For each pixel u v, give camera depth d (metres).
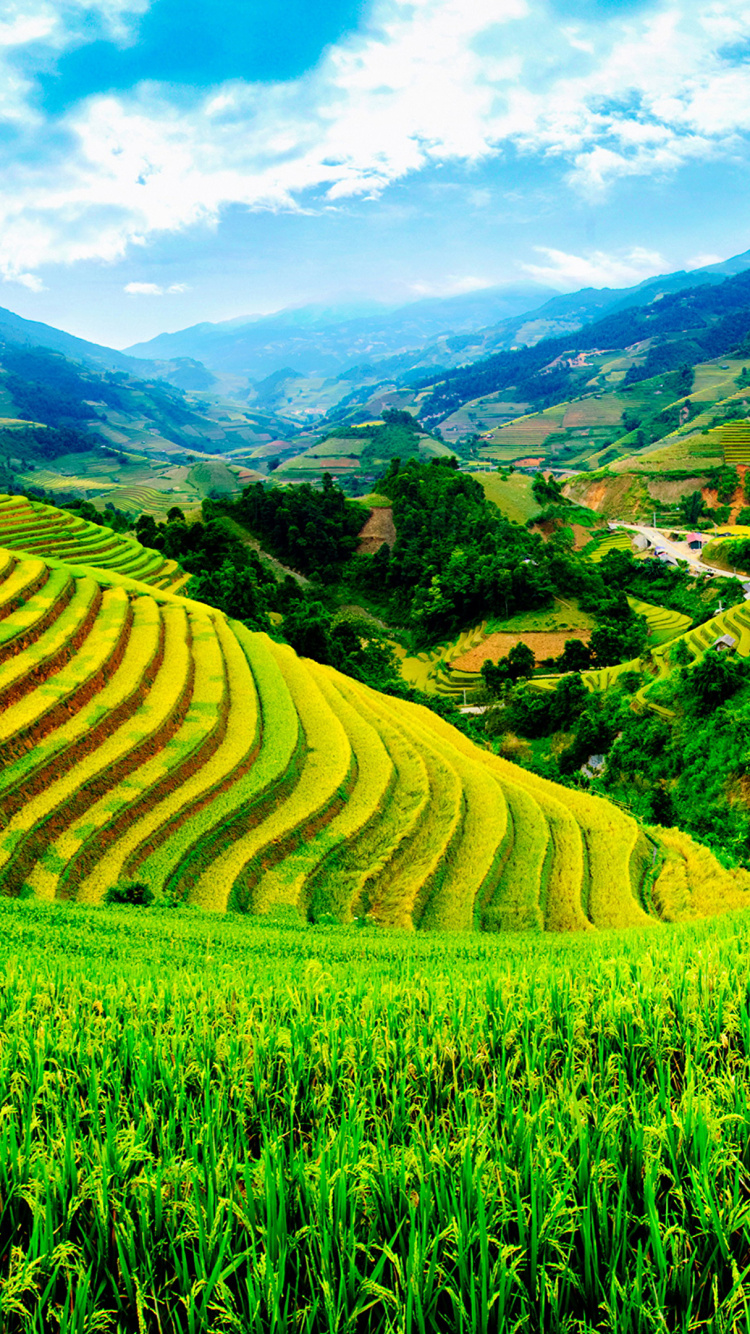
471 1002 8.36
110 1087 6.70
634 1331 4.29
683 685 48.94
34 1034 7.59
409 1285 4.29
